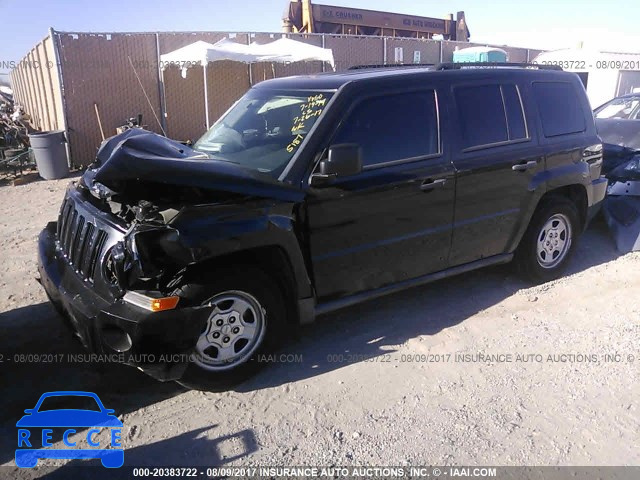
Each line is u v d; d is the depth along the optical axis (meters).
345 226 3.84
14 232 7.16
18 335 4.27
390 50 18.56
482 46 21.70
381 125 4.04
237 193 3.39
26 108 25.16
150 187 3.22
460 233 4.50
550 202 5.11
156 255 3.10
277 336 3.71
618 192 6.58
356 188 3.82
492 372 3.80
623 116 8.55
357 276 4.02
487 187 4.54
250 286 3.47
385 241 4.06
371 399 3.51
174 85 14.45
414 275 4.37
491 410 3.39
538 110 4.96
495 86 4.70
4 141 14.32
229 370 3.53
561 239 5.33
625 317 4.59
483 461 2.97
